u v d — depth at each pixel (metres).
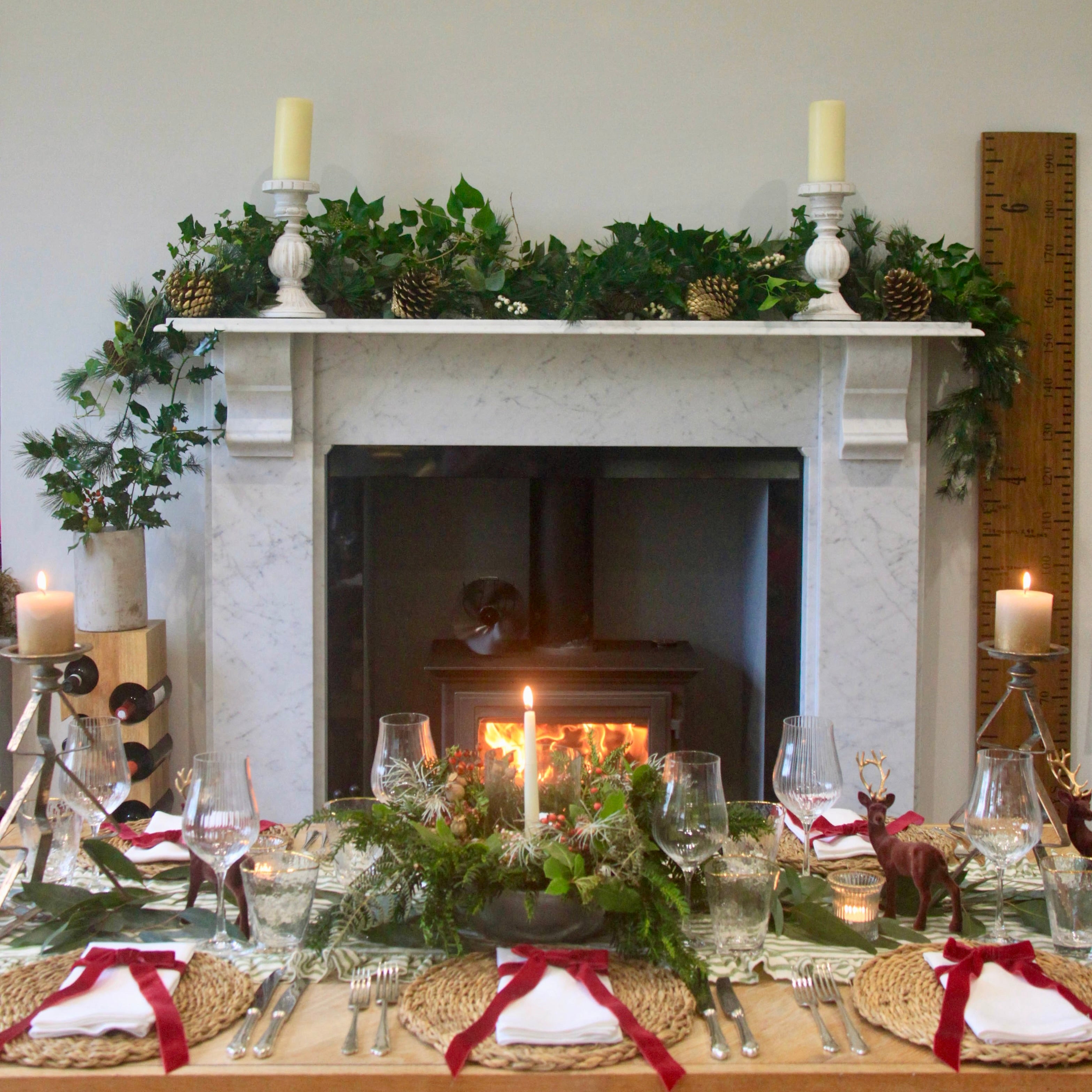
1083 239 2.99
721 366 2.92
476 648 3.20
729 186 2.98
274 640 2.95
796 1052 1.27
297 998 1.37
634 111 2.96
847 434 2.89
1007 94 2.97
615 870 1.45
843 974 1.44
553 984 1.34
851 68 2.96
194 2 2.92
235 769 1.48
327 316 2.87
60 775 1.67
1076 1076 1.24
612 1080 1.23
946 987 1.33
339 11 2.93
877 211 2.98
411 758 1.71
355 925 1.48
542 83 2.96
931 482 3.04
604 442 2.94
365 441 2.93
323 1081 1.22
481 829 1.58
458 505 3.42
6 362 2.98
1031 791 1.49
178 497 3.00
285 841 1.80
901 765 2.98
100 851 1.63
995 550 3.03
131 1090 1.21
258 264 2.77
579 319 2.72
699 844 1.45
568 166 2.97
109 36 2.92
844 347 2.88
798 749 1.69
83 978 1.33
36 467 2.95
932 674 3.08
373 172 2.96
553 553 3.21
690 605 3.48
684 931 1.52
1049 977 1.38
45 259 2.96
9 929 1.56
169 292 2.73
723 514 3.45
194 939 1.53
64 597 1.67
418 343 2.90
